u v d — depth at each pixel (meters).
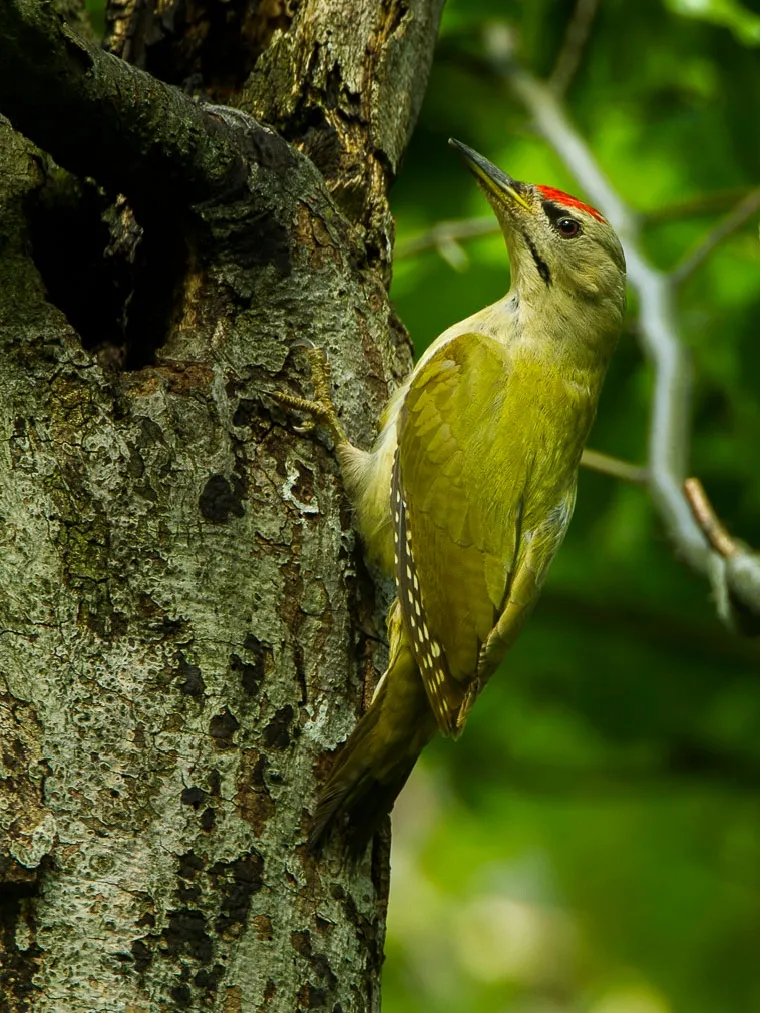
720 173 15.68
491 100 15.30
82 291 9.98
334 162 9.66
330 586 8.40
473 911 22.02
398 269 15.09
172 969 7.25
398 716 8.65
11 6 7.29
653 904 18.94
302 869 7.78
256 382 8.60
